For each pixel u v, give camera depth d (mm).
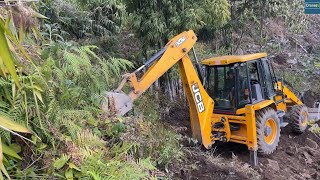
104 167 2086
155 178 2477
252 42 9688
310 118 6645
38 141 1924
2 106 1779
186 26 5070
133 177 2145
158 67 4016
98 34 6684
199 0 5277
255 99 4910
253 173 4246
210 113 4664
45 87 2055
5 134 1694
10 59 1252
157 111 5074
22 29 1532
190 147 4387
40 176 1847
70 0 6496
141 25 5207
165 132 4062
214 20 5531
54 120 2084
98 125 2758
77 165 2006
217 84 4988
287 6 8156
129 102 3537
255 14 8008
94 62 3252
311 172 4855
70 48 2707
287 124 5840
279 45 9969
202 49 7277
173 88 6113
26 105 1806
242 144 5172
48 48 2469
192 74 4383
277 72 8445
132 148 2963
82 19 6457
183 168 3750
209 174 3961
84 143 2221
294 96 6266
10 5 1475
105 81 3148
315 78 8844
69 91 2443
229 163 4422
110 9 6805
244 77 4758
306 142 5957
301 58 9680
